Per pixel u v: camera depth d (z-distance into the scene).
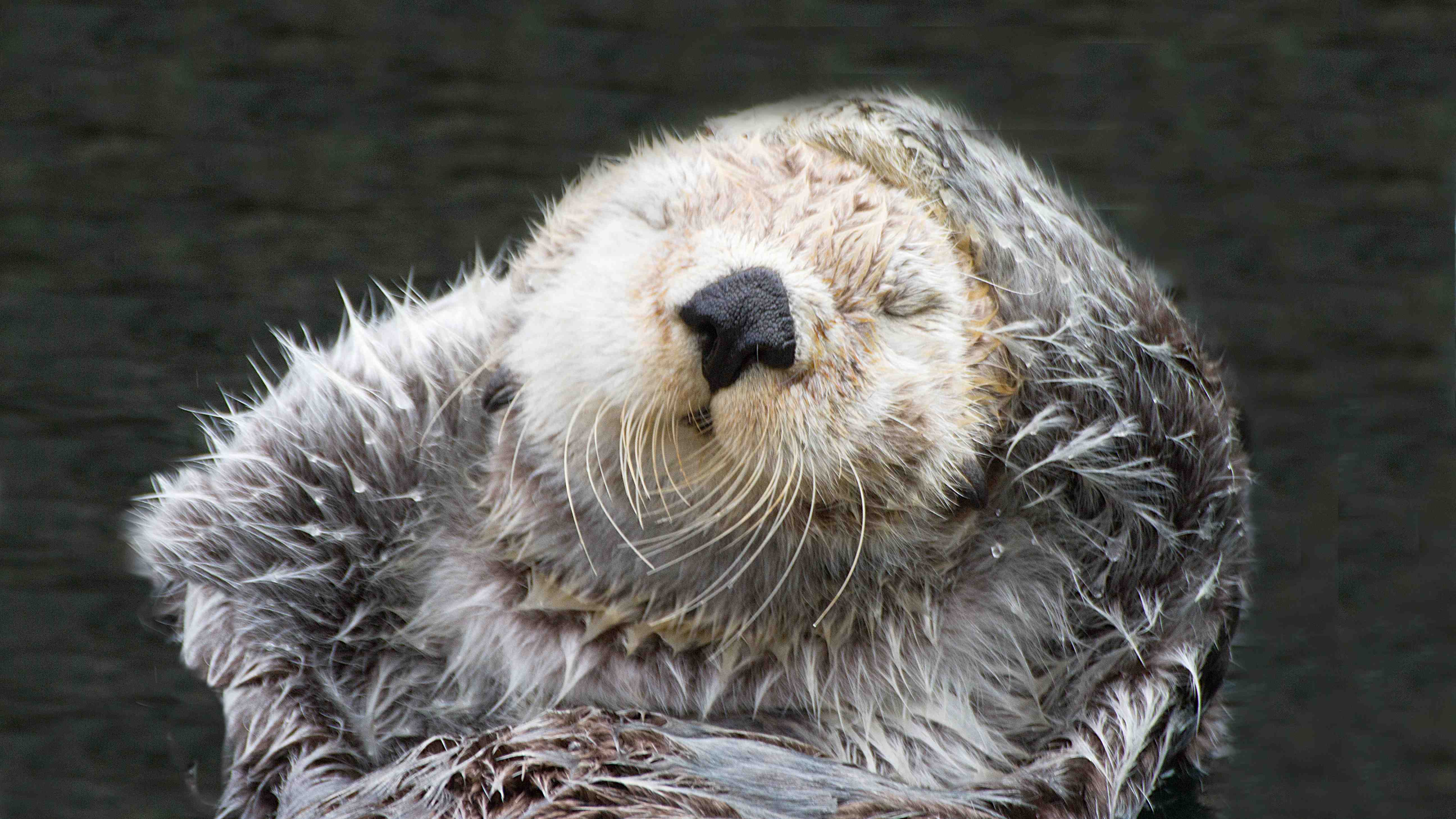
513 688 12.10
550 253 12.03
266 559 12.73
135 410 19.08
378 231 22.56
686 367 9.85
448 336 13.29
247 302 21.16
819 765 11.44
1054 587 12.77
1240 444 14.85
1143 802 12.61
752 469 10.07
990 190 13.38
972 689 12.41
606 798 10.70
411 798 11.03
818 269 10.32
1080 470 12.59
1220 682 13.66
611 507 11.00
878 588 11.76
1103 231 15.09
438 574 12.52
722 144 12.19
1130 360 12.91
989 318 11.73
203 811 12.89
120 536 16.53
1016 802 11.51
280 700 12.49
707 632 11.73
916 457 10.60
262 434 13.18
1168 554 12.92
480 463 12.49
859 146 12.34
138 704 13.94
